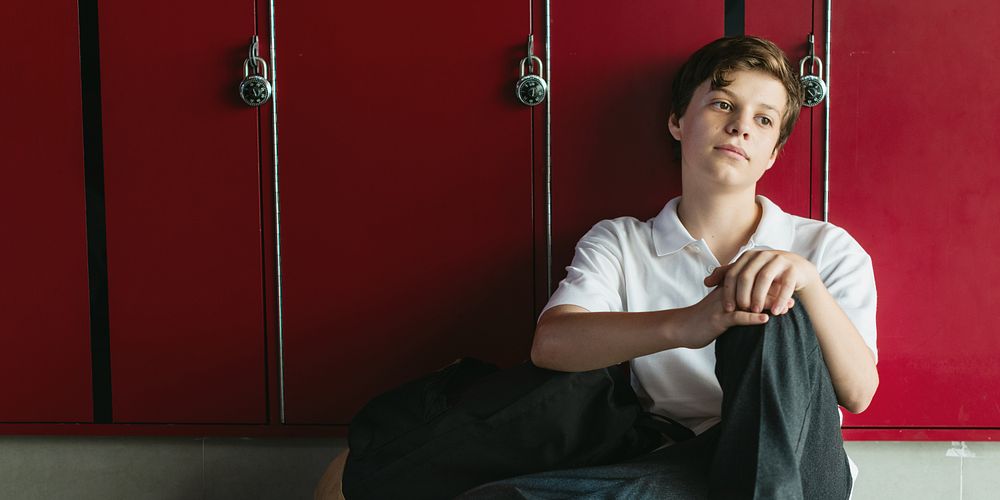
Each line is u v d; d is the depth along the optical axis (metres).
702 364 1.48
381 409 1.38
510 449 1.25
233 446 1.87
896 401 1.76
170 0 1.76
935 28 1.69
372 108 1.76
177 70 1.77
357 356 1.82
